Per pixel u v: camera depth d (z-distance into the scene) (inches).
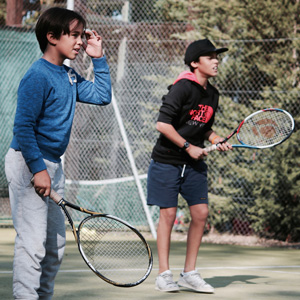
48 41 153.6
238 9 446.3
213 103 223.8
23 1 511.2
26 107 145.6
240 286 235.6
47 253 157.1
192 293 218.7
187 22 470.6
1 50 482.6
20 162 150.0
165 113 215.5
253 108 437.4
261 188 410.0
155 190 222.5
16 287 147.6
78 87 165.0
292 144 405.1
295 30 435.5
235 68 438.9
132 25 458.6
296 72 423.2
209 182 430.0
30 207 148.9
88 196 444.1
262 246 397.1
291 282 248.8
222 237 422.9
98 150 449.1
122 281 200.5
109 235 244.7
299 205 403.5
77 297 205.6
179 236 423.2
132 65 451.8
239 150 421.1
